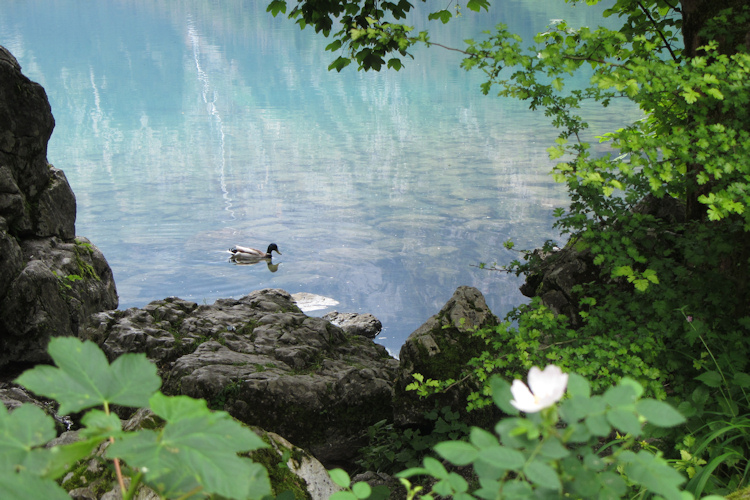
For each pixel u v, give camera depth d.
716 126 3.08
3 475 0.72
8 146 7.83
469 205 18.33
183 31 67.12
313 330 7.03
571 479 0.97
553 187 19.78
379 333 10.61
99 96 38.84
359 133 29.28
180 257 14.95
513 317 3.87
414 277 13.41
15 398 6.11
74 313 7.70
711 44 3.44
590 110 30.42
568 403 0.93
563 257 6.46
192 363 5.85
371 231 16.47
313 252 15.12
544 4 74.56
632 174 2.87
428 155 24.72
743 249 3.46
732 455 2.65
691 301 3.45
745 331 3.42
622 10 6.15
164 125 31.83
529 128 28.91
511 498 0.93
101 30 66.75
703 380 2.92
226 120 32.84
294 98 38.59
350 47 5.94
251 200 19.64
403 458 4.82
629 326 3.45
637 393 0.93
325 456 5.50
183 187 21.27
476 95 38.19
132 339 6.29
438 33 58.88
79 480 2.72
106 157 25.73
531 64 3.38
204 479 0.78
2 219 7.32
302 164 24.03
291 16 7.28
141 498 2.53
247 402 5.41
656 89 3.07
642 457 0.98
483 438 0.93
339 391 5.63
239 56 53.97
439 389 3.87
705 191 4.12
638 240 3.52
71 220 8.76
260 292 8.52
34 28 66.88
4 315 6.92
